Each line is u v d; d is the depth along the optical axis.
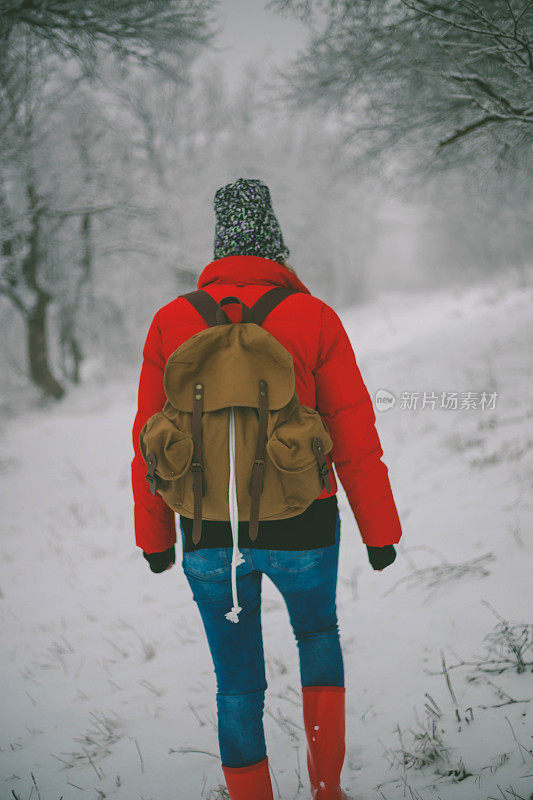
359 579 3.57
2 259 9.91
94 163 13.62
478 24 3.45
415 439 6.39
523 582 2.98
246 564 1.57
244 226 1.68
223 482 1.46
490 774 1.79
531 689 2.17
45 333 16.98
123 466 9.05
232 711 1.62
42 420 14.80
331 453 1.66
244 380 1.46
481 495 4.36
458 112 4.21
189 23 3.95
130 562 4.87
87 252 16.73
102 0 3.69
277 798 1.89
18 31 3.95
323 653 1.71
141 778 2.13
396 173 4.91
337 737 1.66
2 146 7.32
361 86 4.22
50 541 5.83
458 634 2.68
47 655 3.33
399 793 1.80
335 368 1.61
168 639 3.31
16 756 2.39
